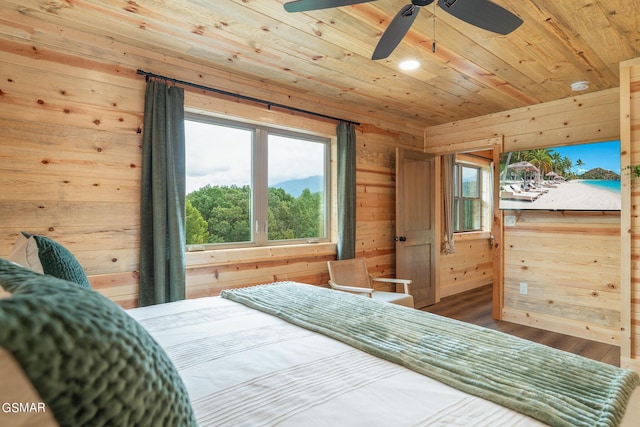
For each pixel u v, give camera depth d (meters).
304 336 1.42
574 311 3.41
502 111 4.02
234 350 1.27
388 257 4.28
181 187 2.63
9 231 2.10
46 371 0.38
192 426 0.60
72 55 2.30
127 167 2.51
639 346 2.45
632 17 2.08
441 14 2.06
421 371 1.10
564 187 3.38
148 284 2.52
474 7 1.50
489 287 5.80
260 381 1.04
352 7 2.03
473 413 0.88
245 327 1.53
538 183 3.56
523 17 2.09
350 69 2.91
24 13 2.12
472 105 3.81
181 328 1.51
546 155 3.51
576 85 3.16
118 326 0.50
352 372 1.11
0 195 2.08
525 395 0.94
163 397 0.52
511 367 1.11
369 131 4.09
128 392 0.46
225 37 2.40
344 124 3.72
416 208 4.40
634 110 2.46
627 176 2.48
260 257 3.15
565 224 3.47
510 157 3.79
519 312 3.78
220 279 2.95
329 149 3.88
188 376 1.07
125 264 2.50
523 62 2.72
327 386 1.02
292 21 2.19
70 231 2.30
